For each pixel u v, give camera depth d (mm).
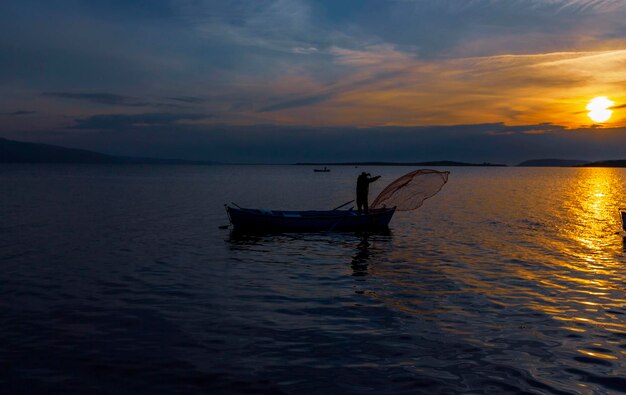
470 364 7703
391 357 7977
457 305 10930
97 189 61625
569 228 25141
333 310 10562
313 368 7547
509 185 83500
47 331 9164
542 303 11078
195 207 37000
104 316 10102
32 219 28016
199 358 7918
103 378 7188
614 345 8508
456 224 26797
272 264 15734
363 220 24156
